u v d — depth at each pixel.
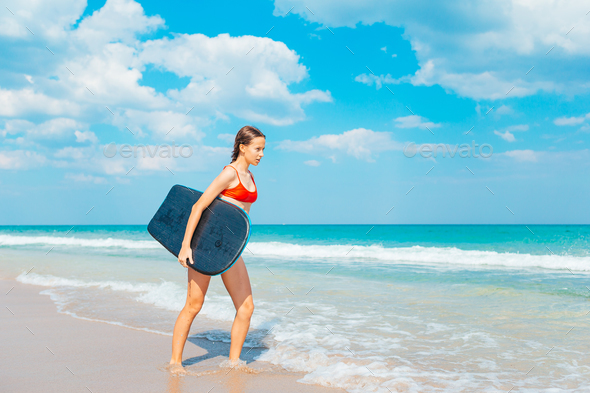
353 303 5.60
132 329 4.41
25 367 3.21
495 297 6.00
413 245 20.53
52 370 3.13
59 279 7.98
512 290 6.51
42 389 2.74
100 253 15.38
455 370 3.07
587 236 24.33
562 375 2.97
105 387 2.78
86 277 8.26
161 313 5.17
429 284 7.29
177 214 3.08
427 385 2.78
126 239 26.41
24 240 25.09
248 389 2.75
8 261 11.50
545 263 11.12
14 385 2.82
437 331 4.19
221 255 2.74
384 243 22.08
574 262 11.05
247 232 2.73
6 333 4.27
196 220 2.82
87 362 3.33
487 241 22.38
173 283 7.10
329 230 45.19
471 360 3.30
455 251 15.09
